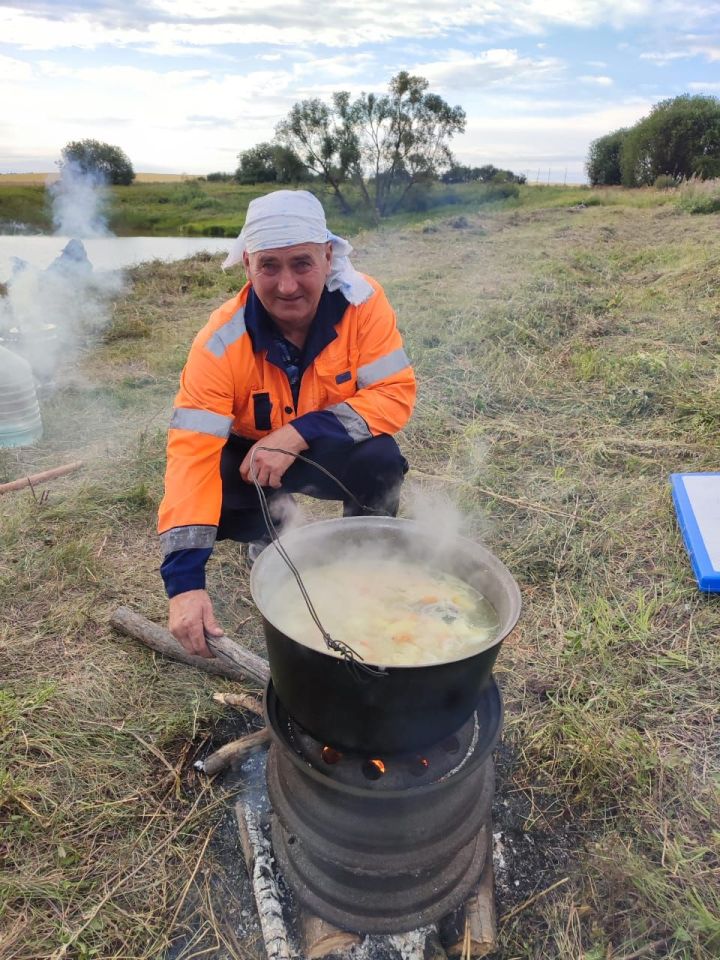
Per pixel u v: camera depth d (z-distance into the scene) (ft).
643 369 15.20
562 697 7.55
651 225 37.96
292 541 5.62
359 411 7.68
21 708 7.13
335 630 5.15
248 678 7.52
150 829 6.26
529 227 41.16
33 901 5.60
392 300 21.79
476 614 5.42
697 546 9.30
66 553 9.67
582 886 5.80
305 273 6.56
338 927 5.26
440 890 5.28
